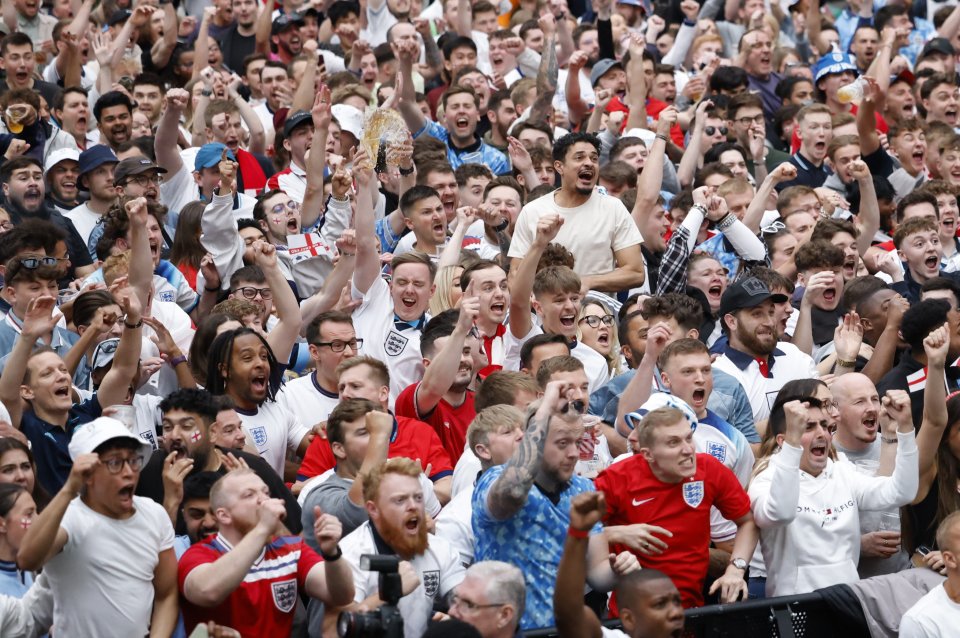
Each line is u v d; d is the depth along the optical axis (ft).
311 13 185.37
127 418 85.30
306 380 99.50
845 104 180.86
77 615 71.67
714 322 116.67
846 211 141.18
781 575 86.02
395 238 126.93
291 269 120.98
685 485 81.35
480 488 76.02
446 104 152.46
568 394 76.28
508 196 125.39
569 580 71.46
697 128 149.59
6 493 74.79
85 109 148.87
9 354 89.35
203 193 131.13
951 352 106.42
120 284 91.25
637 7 209.87
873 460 95.81
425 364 98.68
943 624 80.23
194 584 71.97
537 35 187.11
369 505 75.15
